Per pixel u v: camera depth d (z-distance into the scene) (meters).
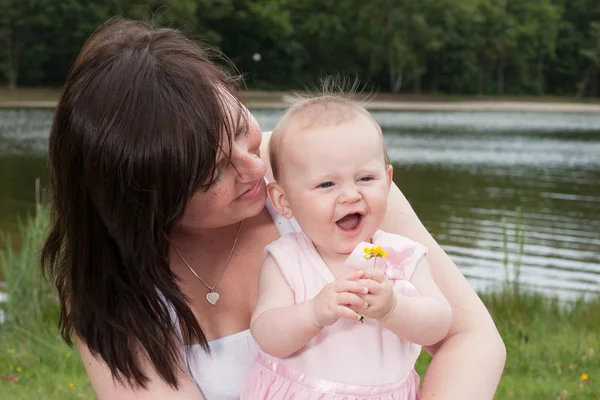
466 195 17.03
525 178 20.44
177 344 1.67
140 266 1.57
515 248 11.30
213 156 1.53
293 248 1.75
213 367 1.74
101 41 1.62
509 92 71.56
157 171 1.50
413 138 33.53
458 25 65.75
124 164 1.50
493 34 68.00
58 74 57.56
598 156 27.42
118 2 53.81
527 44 69.75
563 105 65.88
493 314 6.06
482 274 9.71
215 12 58.06
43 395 3.96
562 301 6.88
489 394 1.64
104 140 1.50
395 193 1.91
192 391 1.67
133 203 1.52
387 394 1.63
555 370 4.39
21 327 5.30
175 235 1.79
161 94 1.50
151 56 1.55
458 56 66.56
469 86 69.00
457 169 22.34
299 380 1.64
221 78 1.64
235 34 60.75
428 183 19.05
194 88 1.53
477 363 1.65
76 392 4.00
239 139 1.64
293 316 1.60
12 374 4.42
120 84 1.51
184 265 1.80
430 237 1.85
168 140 1.49
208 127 1.52
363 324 1.66
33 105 48.03
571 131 40.38
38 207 5.78
